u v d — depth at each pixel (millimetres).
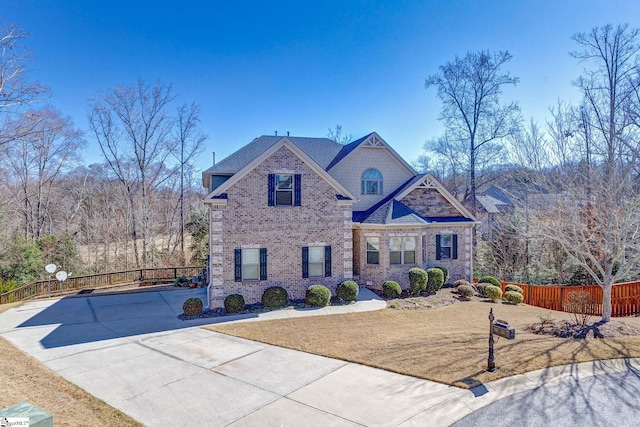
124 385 8766
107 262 37531
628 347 10211
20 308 17578
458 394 7723
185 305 15742
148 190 40875
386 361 9773
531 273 25375
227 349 11375
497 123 32844
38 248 28719
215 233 16828
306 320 14695
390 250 20109
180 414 7309
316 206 18422
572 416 6801
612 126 12836
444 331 12727
